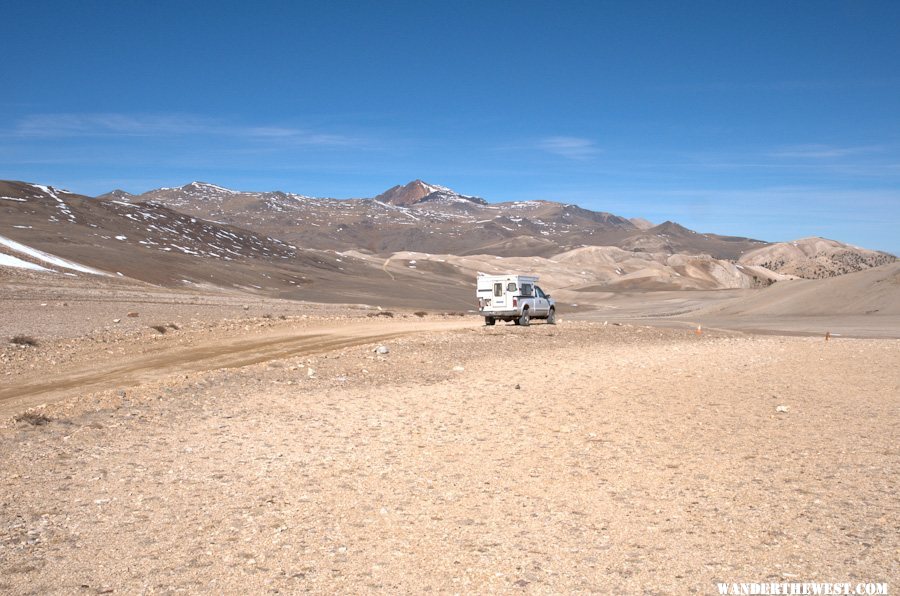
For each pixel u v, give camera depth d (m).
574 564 6.01
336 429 11.39
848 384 16.34
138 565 5.94
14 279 52.00
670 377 17.38
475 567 5.95
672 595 5.39
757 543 6.45
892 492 7.95
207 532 6.74
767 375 17.84
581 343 25.22
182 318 31.98
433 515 7.31
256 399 13.67
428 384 16.00
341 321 32.00
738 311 76.62
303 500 7.77
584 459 9.65
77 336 23.11
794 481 8.48
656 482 8.52
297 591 5.48
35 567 5.86
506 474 8.90
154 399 13.20
